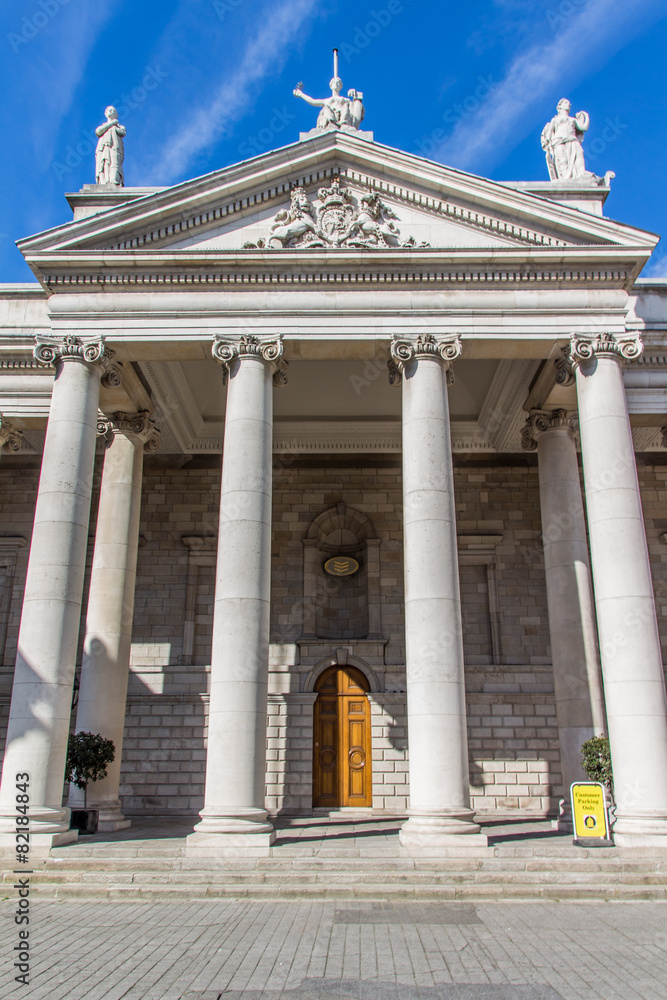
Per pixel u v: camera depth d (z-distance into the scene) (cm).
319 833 1592
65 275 1689
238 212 1762
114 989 710
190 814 2180
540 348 1698
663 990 709
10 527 2458
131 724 2262
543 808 2173
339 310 1672
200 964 790
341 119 1942
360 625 2423
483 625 2377
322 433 2461
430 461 1553
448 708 1402
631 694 1422
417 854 1278
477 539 2417
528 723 2247
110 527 1931
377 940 888
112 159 2094
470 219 1736
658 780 1373
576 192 1969
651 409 1947
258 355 1642
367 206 1739
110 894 1147
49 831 1363
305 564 2416
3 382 2000
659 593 2369
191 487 2495
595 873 1207
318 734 2270
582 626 1816
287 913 1034
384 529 2447
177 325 1670
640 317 2022
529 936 909
